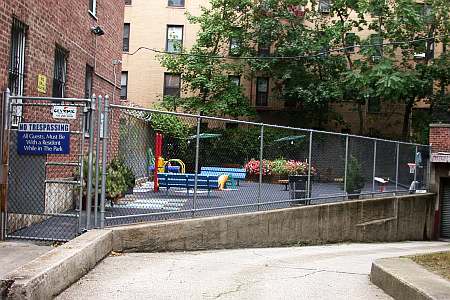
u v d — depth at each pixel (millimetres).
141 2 33531
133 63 33562
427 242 19469
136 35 33531
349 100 30656
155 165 12328
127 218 9852
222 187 12164
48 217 9859
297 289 7336
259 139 13062
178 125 15773
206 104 30781
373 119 32844
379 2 29219
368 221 16781
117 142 11711
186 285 7152
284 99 31797
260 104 33438
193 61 30766
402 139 31578
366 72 28922
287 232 13078
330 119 32312
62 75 12391
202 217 10820
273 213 12562
